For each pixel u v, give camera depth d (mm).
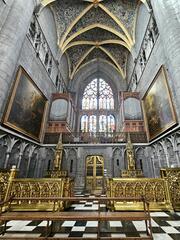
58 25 17328
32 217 2951
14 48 8148
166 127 8898
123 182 5895
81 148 13469
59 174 10562
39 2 12039
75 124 22547
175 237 3150
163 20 8625
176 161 8125
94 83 26312
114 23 17875
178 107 7434
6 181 5504
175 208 5324
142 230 3559
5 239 2807
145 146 12734
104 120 23422
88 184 12531
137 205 5406
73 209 5785
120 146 13273
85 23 18375
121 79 24359
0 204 3111
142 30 14742
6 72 7555
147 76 12938
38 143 12555
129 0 15328
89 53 24047
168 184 5723
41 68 12984
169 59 7977
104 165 12898
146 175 12016
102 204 6719
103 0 15852
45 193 5520
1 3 7922
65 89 22094
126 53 22094
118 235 3254
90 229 3645
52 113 15352
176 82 7305
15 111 8695
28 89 10328
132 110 14922
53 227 3773
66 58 22984
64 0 15656
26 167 10656
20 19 8820
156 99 10516
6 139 8250
